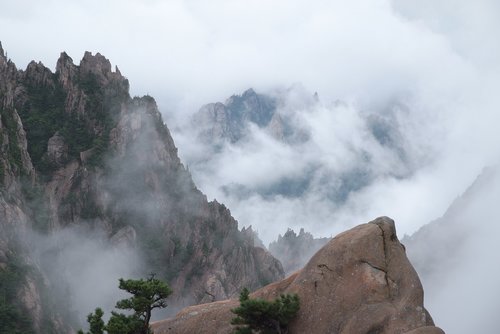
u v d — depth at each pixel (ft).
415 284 93.35
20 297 314.96
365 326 88.38
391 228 99.66
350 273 95.45
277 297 101.60
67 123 510.17
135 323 107.76
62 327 333.42
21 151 419.95
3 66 454.81
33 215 392.88
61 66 557.33
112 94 547.08
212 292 444.14
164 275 456.04
